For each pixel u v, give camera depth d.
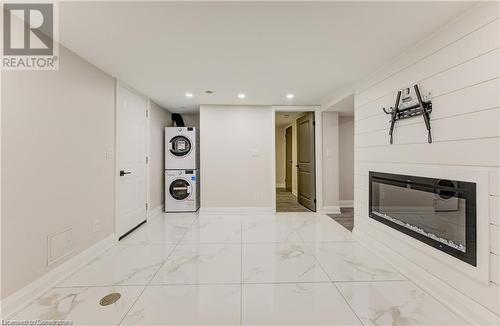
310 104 4.29
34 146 1.75
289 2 1.47
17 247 1.62
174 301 1.74
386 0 1.45
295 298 1.78
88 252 2.38
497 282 1.37
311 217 4.13
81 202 2.27
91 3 1.47
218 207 4.30
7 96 1.56
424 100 1.90
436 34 1.79
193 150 4.45
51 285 1.90
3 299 1.54
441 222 1.74
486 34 1.43
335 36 1.88
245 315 1.59
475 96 1.50
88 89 2.38
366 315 1.59
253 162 4.34
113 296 1.79
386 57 2.26
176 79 2.90
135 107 3.39
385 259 2.41
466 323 1.51
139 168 3.55
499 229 1.36
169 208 4.45
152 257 2.49
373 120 2.63
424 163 1.91
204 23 1.70
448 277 1.69
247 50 2.12
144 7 1.51
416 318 1.56
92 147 2.44
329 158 4.42
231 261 2.40
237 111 4.31
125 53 2.18
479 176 1.46
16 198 1.62
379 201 2.54
